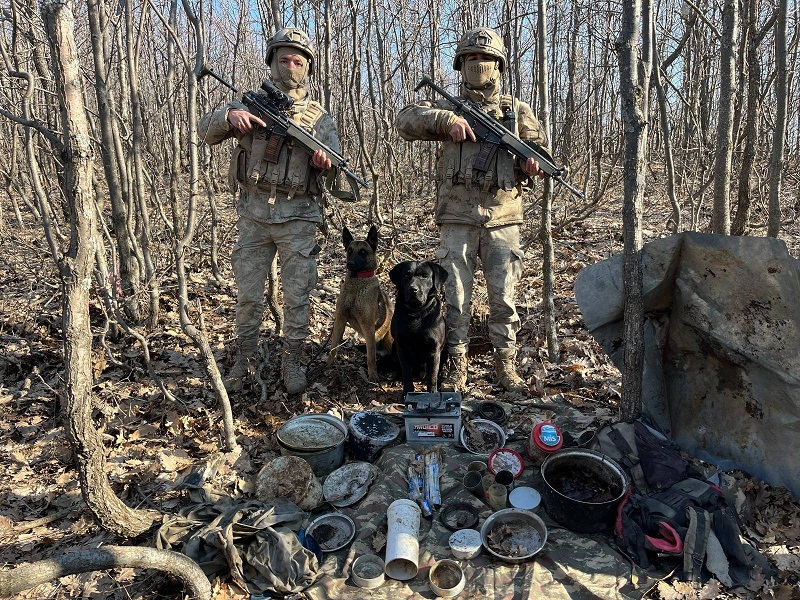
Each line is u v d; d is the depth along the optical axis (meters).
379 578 2.66
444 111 4.12
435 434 3.65
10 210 11.52
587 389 4.55
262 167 4.27
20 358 5.07
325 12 7.80
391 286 6.71
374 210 8.70
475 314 5.43
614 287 3.54
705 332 3.31
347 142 11.62
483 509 3.11
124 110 6.46
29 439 4.03
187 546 2.72
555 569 2.72
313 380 4.86
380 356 5.13
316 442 3.49
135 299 5.54
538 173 4.17
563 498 2.86
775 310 3.00
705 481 3.02
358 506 3.18
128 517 2.72
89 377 2.42
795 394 3.00
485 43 4.08
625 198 3.31
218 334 5.66
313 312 6.23
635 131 3.22
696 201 7.89
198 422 4.16
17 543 3.01
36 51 4.95
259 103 4.23
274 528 2.85
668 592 2.58
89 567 1.95
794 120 15.16
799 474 3.05
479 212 4.32
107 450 3.83
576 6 8.14
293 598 2.62
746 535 2.90
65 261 2.25
